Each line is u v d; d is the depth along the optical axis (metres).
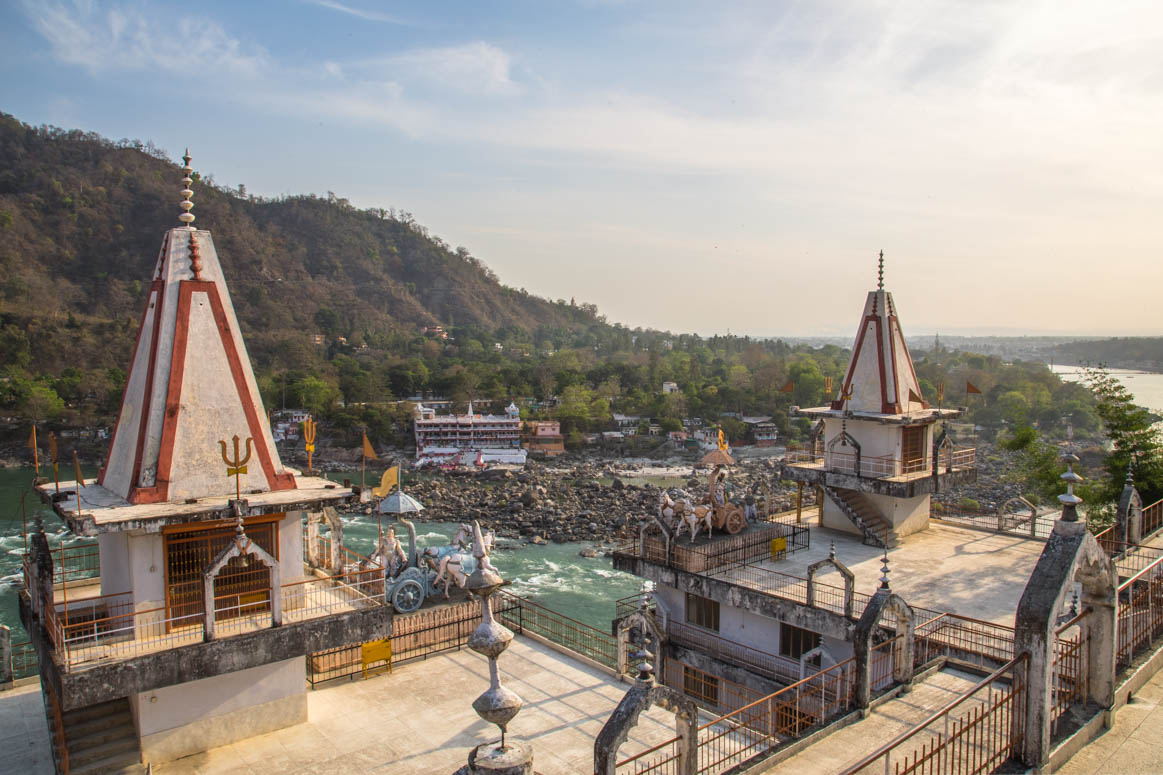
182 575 19.70
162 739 19.66
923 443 39.16
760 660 30.12
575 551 73.06
